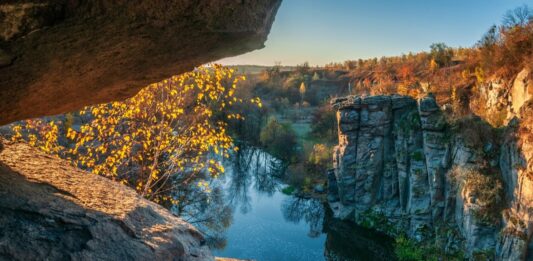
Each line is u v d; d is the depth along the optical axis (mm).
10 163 4020
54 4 1658
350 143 31328
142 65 2445
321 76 114500
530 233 19531
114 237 3336
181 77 11516
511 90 27625
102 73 2430
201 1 1877
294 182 43688
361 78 98625
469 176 23359
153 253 3434
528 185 19656
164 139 12406
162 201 16562
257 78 113750
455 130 25312
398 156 28938
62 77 2309
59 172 4277
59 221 3164
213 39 2186
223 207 26547
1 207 3033
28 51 1865
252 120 59125
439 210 26000
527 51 27594
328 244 29656
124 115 11391
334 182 36281
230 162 49719
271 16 2371
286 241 30109
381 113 29969
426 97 27172
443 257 23844
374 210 30484
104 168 11617
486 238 21859
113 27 1883
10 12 1631
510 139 21953
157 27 1947
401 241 26844
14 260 2656
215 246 25266
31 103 2637
